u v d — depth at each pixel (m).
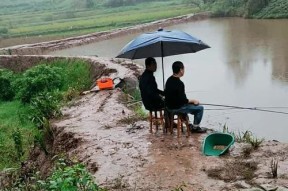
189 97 18.48
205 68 24.33
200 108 9.70
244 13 50.59
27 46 38.97
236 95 18.30
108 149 9.73
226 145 8.98
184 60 27.19
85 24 58.06
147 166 8.47
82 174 6.51
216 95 18.53
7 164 13.31
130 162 8.81
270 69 22.73
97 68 23.45
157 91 9.57
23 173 11.16
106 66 22.36
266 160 8.23
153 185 7.68
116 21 57.72
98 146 10.05
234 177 7.68
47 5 93.56
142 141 9.84
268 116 15.17
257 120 14.84
